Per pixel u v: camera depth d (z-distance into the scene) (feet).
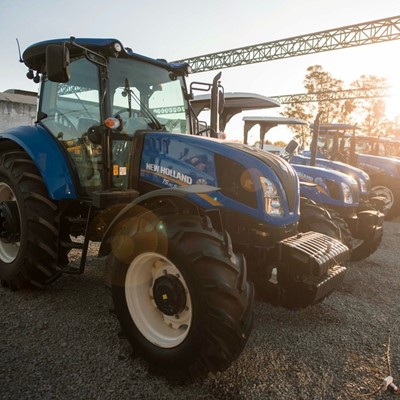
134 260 7.38
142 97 10.46
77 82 10.09
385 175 28.04
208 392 6.57
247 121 24.47
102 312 9.48
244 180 8.54
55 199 9.98
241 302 6.37
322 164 22.70
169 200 7.78
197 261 6.46
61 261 10.33
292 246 8.23
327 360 7.82
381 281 13.38
